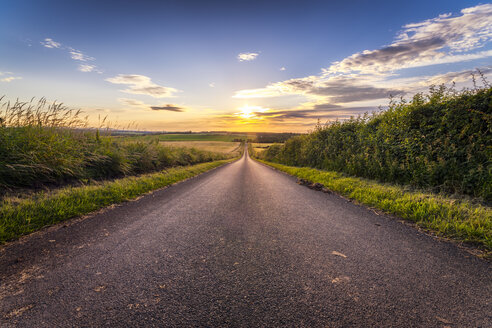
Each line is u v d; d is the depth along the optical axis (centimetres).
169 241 263
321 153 1280
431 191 482
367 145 838
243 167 1900
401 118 698
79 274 188
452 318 137
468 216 314
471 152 466
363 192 530
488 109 488
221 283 177
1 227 265
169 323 134
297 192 610
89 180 597
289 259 218
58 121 600
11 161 441
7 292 161
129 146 917
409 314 141
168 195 550
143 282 177
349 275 188
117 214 373
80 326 131
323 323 134
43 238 265
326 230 303
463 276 186
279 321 136
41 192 431
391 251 236
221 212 397
